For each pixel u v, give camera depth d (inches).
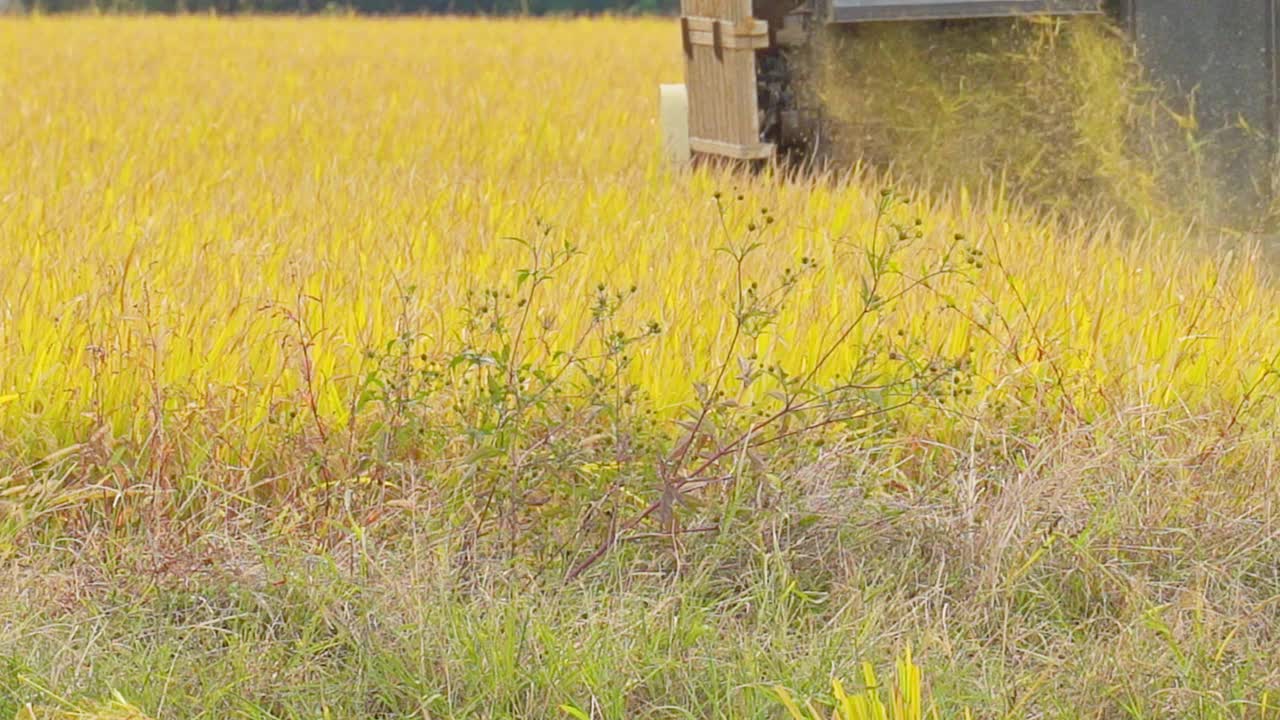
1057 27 868.0
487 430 421.1
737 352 512.4
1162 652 370.9
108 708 336.5
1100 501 431.8
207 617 393.1
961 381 490.0
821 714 346.0
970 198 892.0
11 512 432.1
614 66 1815.9
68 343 511.2
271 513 443.2
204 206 757.9
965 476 450.0
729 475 426.9
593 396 440.8
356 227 676.1
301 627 389.1
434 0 3823.8
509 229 685.3
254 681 364.8
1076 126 874.1
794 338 524.7
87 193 784.3
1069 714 351.6
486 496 436.1
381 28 2559.1
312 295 550.6
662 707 349.1
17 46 2018.9
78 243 628.1
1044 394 489.4
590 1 3885.3
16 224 681.0
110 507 456.1
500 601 383.9
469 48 2122.3
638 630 373.4
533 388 467.5
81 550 427.2
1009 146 888.3
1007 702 356.5
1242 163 855.1
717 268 594.2
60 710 336.5
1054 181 884.0
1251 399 504.1
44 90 1454.2
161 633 384.5
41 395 488.4
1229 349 533.3
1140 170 866.1
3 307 534.0
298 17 2999.5
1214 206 858.8
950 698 352.8
